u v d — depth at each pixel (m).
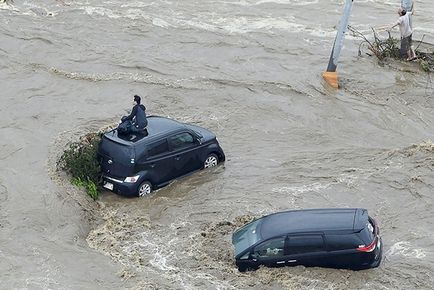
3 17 109.00
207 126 78.75
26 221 60.12
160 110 82.06
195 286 52.72
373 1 121.38
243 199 65.56
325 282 52.75
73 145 70.56
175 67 94.19
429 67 95.88
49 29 105.19
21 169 67.69
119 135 67.06
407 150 73.19
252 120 80.50
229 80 89.88
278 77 91.81
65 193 63.84
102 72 92.31
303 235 53.41
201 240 59.19
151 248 58.06
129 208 64.12
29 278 53.09
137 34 104.44
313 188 67.00
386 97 87.69
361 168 70.25
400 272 54.56
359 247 52.84
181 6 116.00
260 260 53.97
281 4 118.25
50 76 90.50
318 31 107.25
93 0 117.56
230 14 113.06
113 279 53.47
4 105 82.12
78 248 57.56
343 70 94.69
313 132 78.19
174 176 68.31
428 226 61.22
